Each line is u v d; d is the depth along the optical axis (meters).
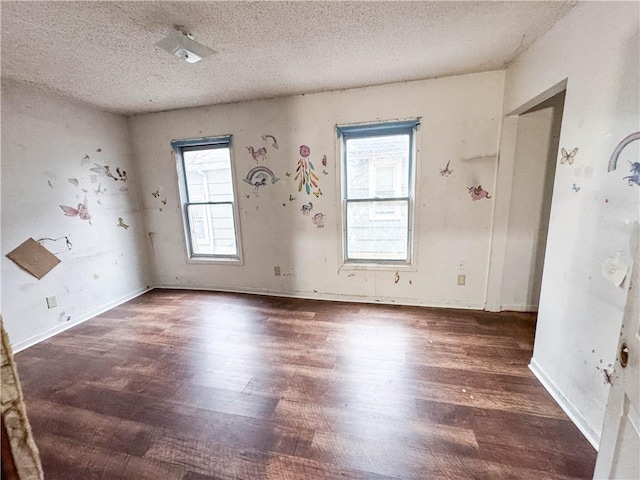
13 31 1.65
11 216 2.42
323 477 1.30
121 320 2.94
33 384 1.99
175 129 3.36
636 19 1.16
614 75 1.28
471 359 2.11
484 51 2.11
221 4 1.48
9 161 2.40
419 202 2.84
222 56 2.06
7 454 0.45
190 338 2.55
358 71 2.39
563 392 1.65
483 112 2.56
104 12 1.52
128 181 3.50
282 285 3.45
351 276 3.20
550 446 1.41
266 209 3.30
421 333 2.50
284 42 1.89
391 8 1.56
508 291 2.83
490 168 2.63
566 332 1.63
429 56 2.16
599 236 1.38
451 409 1.66
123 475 1.34
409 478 1.28
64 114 2.80
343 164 3.00
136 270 3.62
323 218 3.14
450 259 2.89
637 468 0.74
